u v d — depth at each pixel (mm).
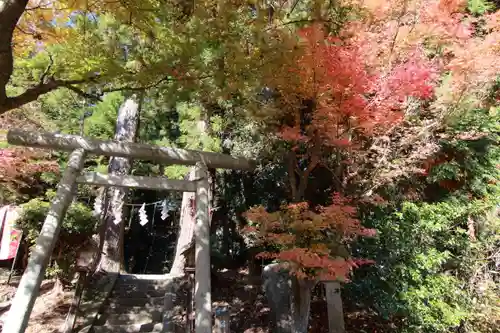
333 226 4086
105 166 9102
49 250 4113
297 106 4367
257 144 6289
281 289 5812
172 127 11203
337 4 4312
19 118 8164
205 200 4992
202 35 3523
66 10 3682
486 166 6242
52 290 7215
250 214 4102
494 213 5805
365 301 5277
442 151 5918
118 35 3906
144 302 6430
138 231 14258
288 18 4141
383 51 4656
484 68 4699
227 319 4125
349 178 5078
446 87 4910
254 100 4656
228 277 8984
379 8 4695
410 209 5320
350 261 3699
